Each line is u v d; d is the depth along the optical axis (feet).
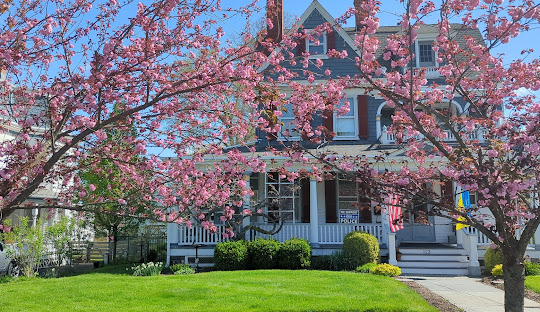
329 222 61.41
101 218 66.49
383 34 72.43
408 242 61.05
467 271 51.93
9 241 49.85
